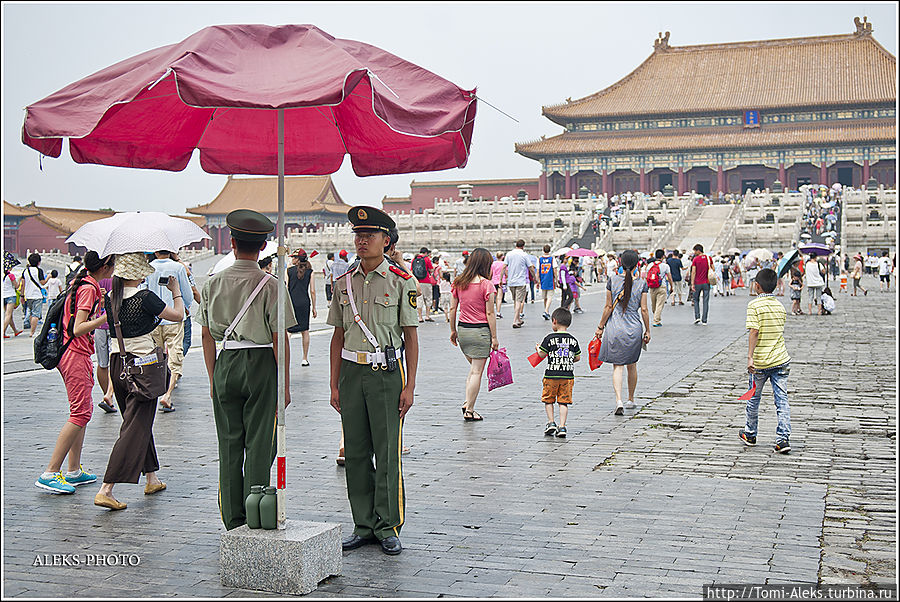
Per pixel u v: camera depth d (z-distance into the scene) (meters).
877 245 74.00
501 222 85.75
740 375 16.86
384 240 7.27
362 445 7.34
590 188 119.62
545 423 12.53
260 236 7.30
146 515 8.30
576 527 7.77
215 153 8.48
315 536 6.49
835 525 7.79
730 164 110.81
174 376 13.70
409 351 7.42
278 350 6.80
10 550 7.29
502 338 23.94
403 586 6.46
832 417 12.70
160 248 8.64
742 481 9.32
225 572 6.57
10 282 26.27
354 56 6.56
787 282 46.28
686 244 76.31
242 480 7.29
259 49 6.36
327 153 8.63
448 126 6.17
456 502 8.59
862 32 115.31
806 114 109.12
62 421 12.77
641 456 10.49
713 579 6.52
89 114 5.88
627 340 13.05
